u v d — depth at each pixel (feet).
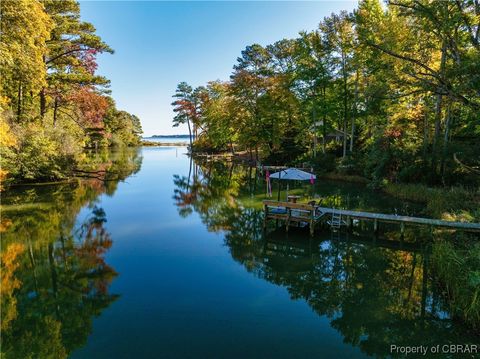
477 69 27.99
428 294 24.90
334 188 70.74
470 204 42.78
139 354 17.29
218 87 151.84
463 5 30.07
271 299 23.93
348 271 29.50
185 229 42.22
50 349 17.79
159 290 25.08
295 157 108.27
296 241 37.93
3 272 28.22
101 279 27.09
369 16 70.95
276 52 111.96
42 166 72.59
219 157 154.10
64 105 100.22
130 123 287.48
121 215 49.29
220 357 17.12
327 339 18.97
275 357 17.24
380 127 75.00
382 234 39.99
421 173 59.06
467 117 47.73
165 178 91.50
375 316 21.71
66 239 37.50
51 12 78.23
